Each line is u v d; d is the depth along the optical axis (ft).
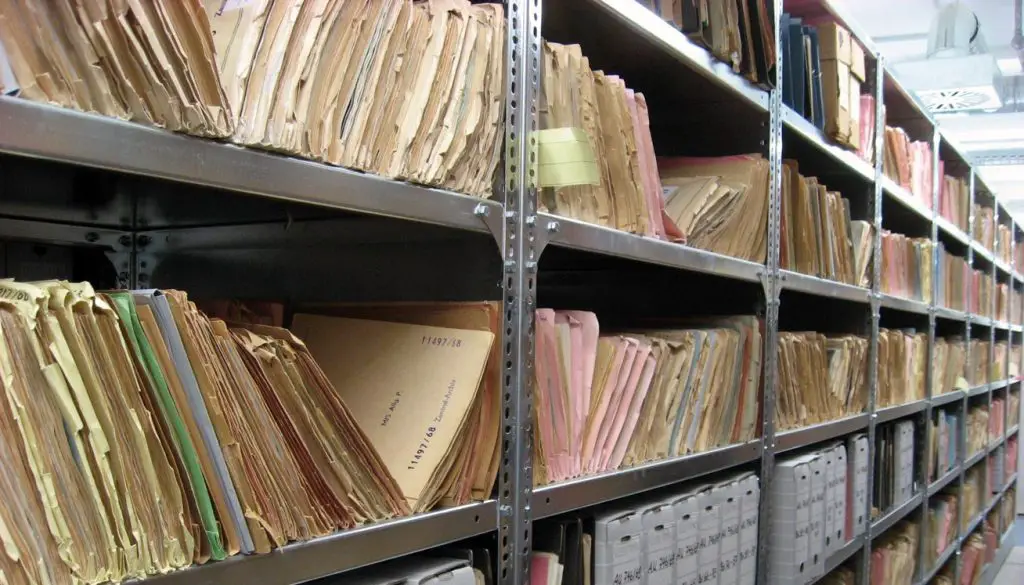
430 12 3.13
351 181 2.72
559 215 3.82
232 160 2.35
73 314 2.03
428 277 3.80
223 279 4.61
